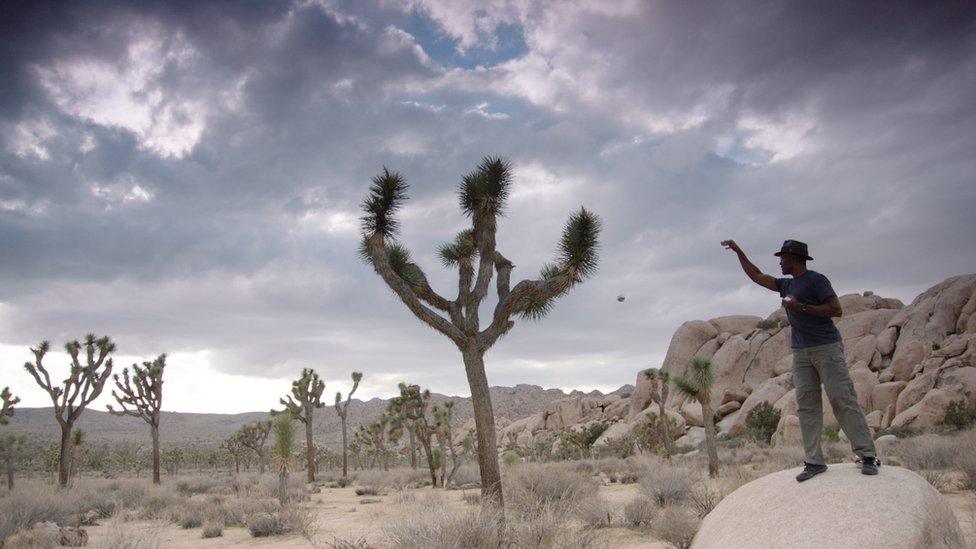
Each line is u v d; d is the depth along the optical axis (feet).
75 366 88.63
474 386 36.65
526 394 588.91
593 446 173.47
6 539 39.19
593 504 35.50
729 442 142.92
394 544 24.32
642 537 29.09
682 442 174.40
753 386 192.75
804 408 17.15
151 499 65.62
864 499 14.84
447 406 93.20
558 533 23.09
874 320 183.01
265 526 42.96
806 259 17.20
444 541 21.43
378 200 37.76
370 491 84.33
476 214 39.09
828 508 14.99
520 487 41.93
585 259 37.42
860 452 16.19
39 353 87.61
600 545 24.34
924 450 56.03
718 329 229.66
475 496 45.57
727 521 17.01
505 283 40.14
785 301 16.56
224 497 75.66
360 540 31.58
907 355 153.69
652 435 146.20
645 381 219.20
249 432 147.43
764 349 199.31
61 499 53.93
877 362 167.22
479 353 37.24
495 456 35.65
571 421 262.88
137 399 105.09
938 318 160.15
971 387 122.01
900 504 14.42
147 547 26.50
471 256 40.04
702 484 48.44
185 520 49.90
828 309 16.26
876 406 146.41
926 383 132.16
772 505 16.20
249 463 257.55
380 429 164.76
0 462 121.19
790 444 109.81
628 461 94.84
